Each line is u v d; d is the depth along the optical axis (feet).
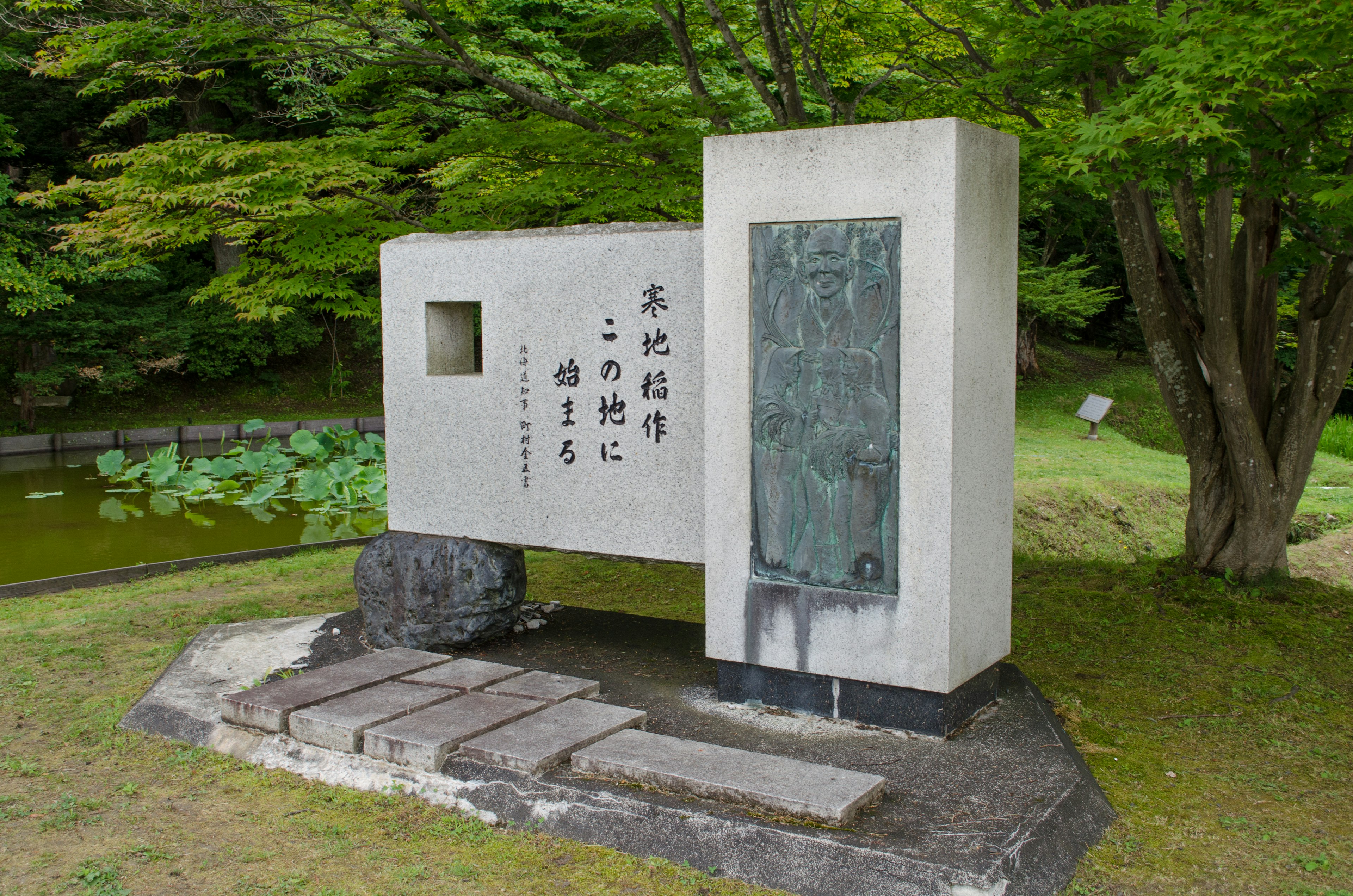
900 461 14.06
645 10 29.84
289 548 31.81
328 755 14.40
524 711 15.05
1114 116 14.70
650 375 17.24
